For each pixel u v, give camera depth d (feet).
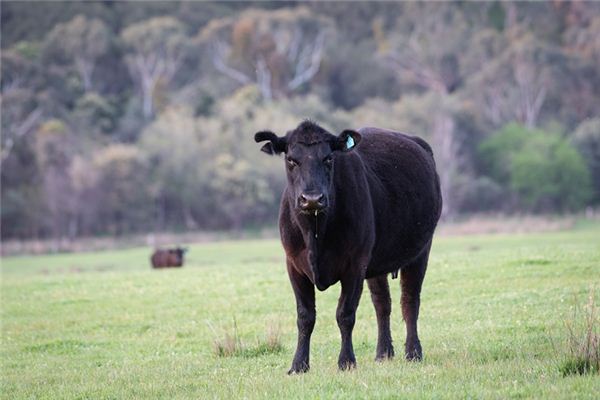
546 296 73.41
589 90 430.61
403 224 54.39
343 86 469.57
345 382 45.01
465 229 268.82
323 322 71.31
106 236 320.09
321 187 47.14
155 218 331.16
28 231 315.37
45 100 372.79
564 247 106.93
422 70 458.50
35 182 325.62
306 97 420.77
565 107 426.10
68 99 416.05
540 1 486.38
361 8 522.06
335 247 49.34
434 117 375.25
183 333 73.36
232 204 327.88
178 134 345.31
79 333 77.41
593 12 474.90
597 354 45.42
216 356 61.21
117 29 513.04
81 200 314.35
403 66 465.88
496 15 495.00
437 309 73.15
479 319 67.62
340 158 50.11
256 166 337.72
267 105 383.45
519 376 44.55
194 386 49.55
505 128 391.86
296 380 46.44
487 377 44.68
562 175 361.92
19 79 394.52
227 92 437.17
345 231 49.24
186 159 336.29
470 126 387.96
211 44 461.37
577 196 365.81
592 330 51.47
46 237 317.83
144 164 326.85
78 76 439.22
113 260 216.13
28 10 502.38
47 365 64.34
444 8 480.23
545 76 419.74
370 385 44.14
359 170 51.34
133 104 419.95
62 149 333.42
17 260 239.91
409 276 56.95
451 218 342.23
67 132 347.56
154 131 354.74
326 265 49.52
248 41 444.14
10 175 325.83
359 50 481.05
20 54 413.39
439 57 455.63
